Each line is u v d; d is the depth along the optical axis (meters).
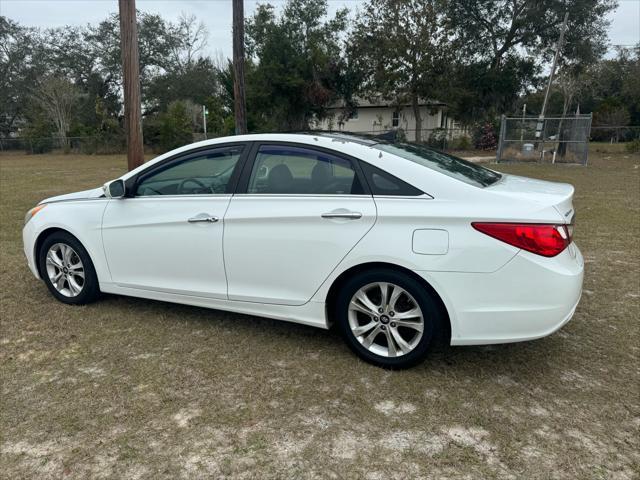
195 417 2.59
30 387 2.88
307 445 2.38
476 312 2.77
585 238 6.44
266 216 3.18
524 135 19.45
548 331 2.75
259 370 3.07
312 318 3.22
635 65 44.25
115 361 3.18
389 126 40.16
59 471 2.20
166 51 50.41
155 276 3.71
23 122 50.25
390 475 2.18
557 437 2.43
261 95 31.02
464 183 2.88
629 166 17.50
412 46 29.38
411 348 2.97
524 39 32.09
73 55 47.78
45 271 4.19
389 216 2.86
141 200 3.69
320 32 31.97
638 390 2.84
